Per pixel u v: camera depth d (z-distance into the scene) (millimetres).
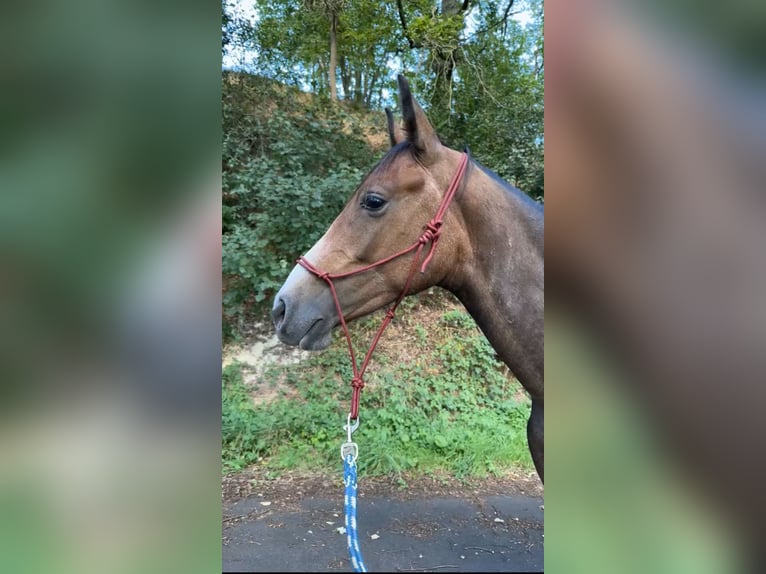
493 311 1455
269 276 4371
